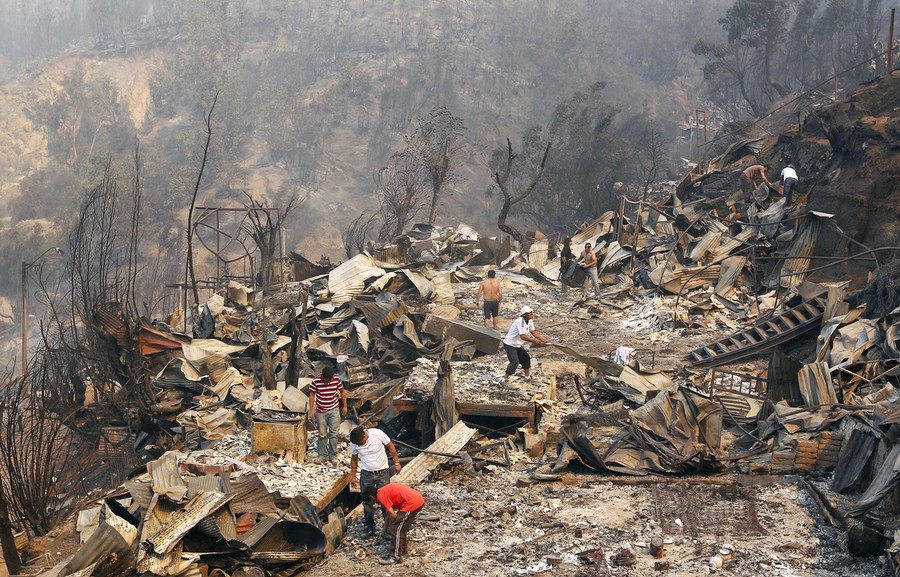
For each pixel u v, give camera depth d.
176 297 54.31
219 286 33.88
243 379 18.09
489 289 21.08
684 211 30.17
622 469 11.74
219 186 130.38
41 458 12.10
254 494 9.76
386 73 191.88
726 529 9.71
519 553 9.43
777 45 104.62
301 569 9.31
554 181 74.12
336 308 22.92
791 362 13.77
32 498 11.62
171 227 104.25
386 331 20.28
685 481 11.34
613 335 21.77
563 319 24.11
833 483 10.50
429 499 11.09
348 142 161.00
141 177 110.44
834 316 16.64
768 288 23.17
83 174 133.88
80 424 17.45
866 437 10.54
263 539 9.32
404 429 14.05
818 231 22.33
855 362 14.06
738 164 35.50
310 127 148.75
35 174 141.62
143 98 193.75
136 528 8.84
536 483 11.62
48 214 123.00
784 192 26.55
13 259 93.25
